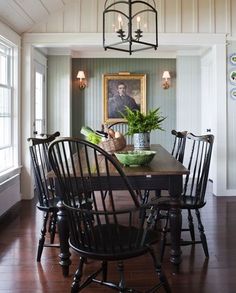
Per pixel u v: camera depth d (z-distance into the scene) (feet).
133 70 21.88
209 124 19.39
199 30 15.48
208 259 8.73
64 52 20.47
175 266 7.98
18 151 15.05
